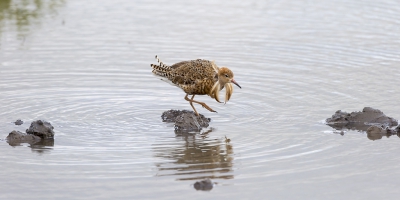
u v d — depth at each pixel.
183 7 26.94
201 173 12.73
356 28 23.81
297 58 20.81
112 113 16.42
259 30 23.78
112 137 14.78
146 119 16.06
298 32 23.53
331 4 27.08
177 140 14.64
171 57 20.83
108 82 18.88
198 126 15.43
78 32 23.50
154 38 22.84
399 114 16.16
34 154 13.70
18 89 18.12
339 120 15.67
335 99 17.31
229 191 11.93
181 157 13.56
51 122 15.70
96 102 17.22
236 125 15.66
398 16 25.06
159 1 27.75
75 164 13.13
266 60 20.64
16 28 23.73
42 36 23.00
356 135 14.98
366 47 21.78
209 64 16.44
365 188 12.07
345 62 20.36
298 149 14.02
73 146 14.20
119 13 25.98
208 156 13.62
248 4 27.36
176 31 23.67
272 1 27.75
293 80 18.88
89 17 25.34
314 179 12.46
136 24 24.48
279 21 24.92
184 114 15.67
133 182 12.29
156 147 14.16
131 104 17.16
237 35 23.23
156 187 12.07
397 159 13.48
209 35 23.23
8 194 11.76
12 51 21.41
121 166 13.04
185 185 12.19
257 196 11.73
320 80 18.83
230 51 21.50
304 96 17.59
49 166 13.03
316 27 24.06
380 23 24.28
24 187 12.05
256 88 18.30
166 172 12.76
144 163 13.21
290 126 15.50
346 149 14.06
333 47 21.86
